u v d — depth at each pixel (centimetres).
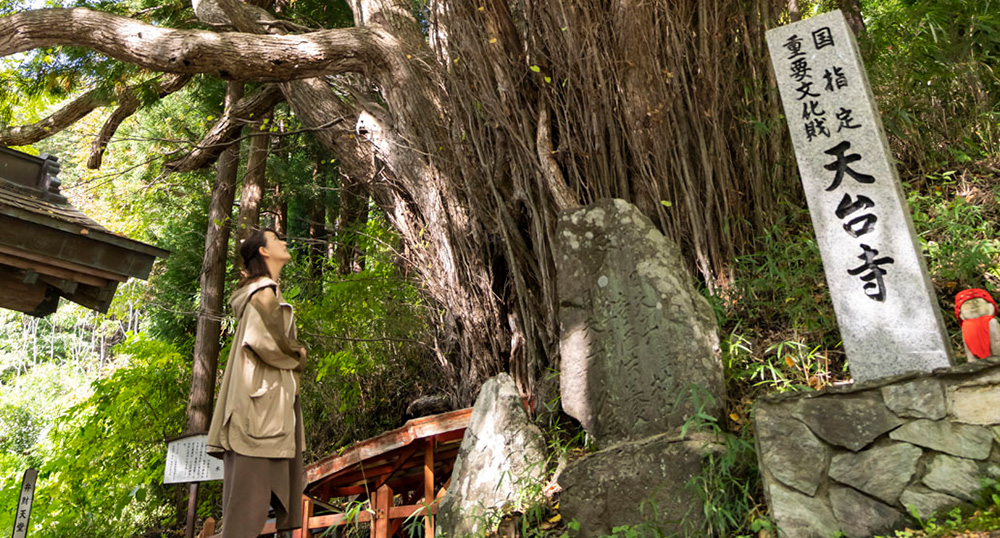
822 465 279
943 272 436
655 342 372
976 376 261
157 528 833
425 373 743
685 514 312
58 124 930
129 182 1254
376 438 464
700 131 475
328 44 625
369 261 979
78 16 601
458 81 523
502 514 373
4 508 803
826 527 268
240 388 256
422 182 602
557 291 436
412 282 652
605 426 376
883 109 580
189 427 834
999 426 253
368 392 778
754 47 523
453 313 579
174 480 630
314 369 777
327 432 782
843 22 371
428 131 604
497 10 505
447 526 388
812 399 289
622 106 464
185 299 1159
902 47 603
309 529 473
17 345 2767
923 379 271
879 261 334
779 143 521
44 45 616
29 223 332
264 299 269
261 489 249
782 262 466
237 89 1016
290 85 762
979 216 454
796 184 537
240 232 923
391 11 685
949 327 400
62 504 805
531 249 532
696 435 333
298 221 1329
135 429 857
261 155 989
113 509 807
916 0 606
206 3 752
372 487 545
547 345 500
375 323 745
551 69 493
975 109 562
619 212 407
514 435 399
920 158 562
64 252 342
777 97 522
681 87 477
